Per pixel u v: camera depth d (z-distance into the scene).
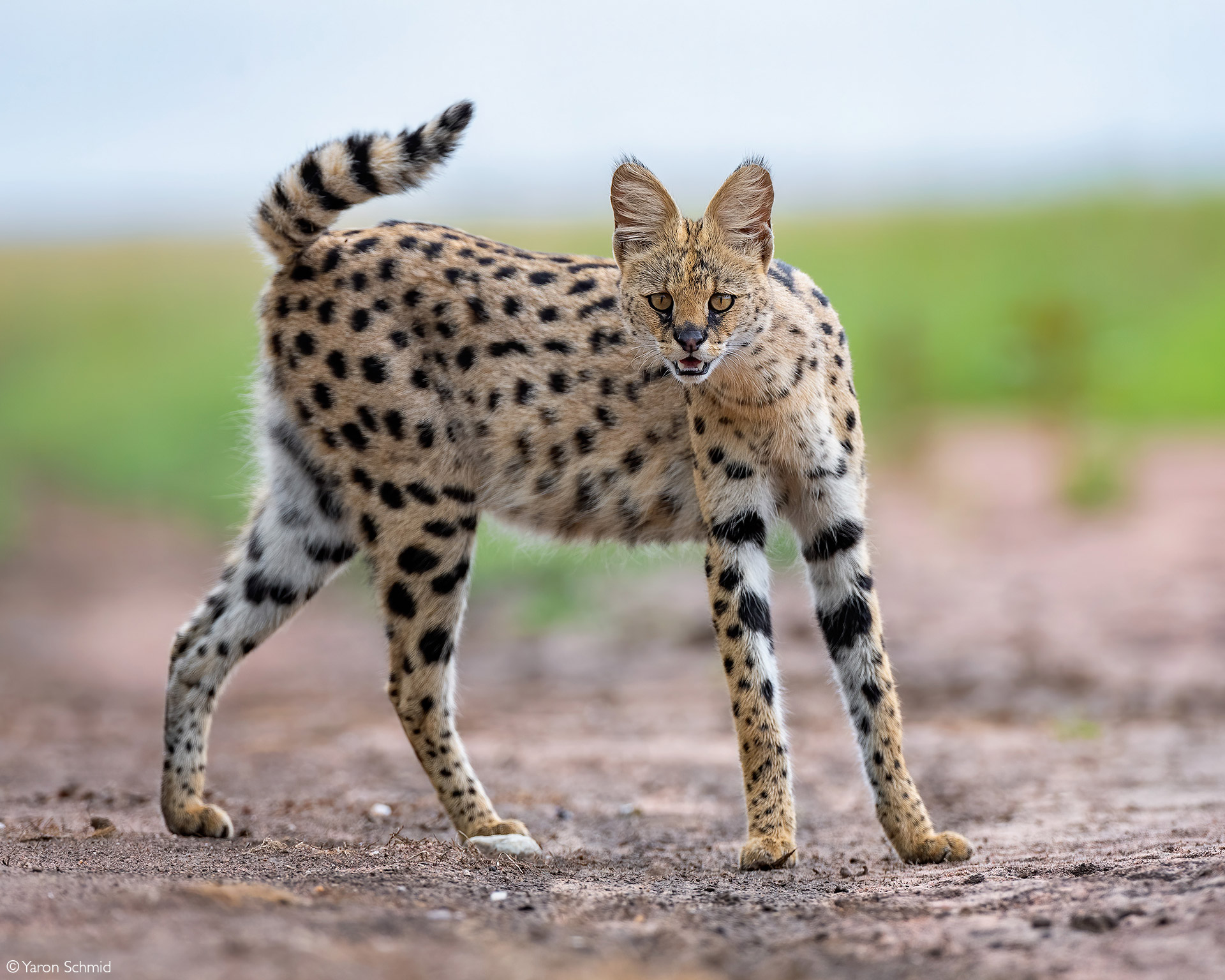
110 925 9.16
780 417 13.95
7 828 15.01
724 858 14.10
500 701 25.31
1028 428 49.12
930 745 20.20
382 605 15.07
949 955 9.24
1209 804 15.59
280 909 9.76
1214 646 25.20
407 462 14.90
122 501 45.97
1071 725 21.02
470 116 14.90
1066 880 11.18
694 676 26.34
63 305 81.19
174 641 15.45
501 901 10.70
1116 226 76.44
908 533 36.84
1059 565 32.19
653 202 14.04
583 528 15.67
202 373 61.94
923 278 69.38
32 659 29.89
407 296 15.04
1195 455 44.09
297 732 22.81
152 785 18.34
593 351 15.07
